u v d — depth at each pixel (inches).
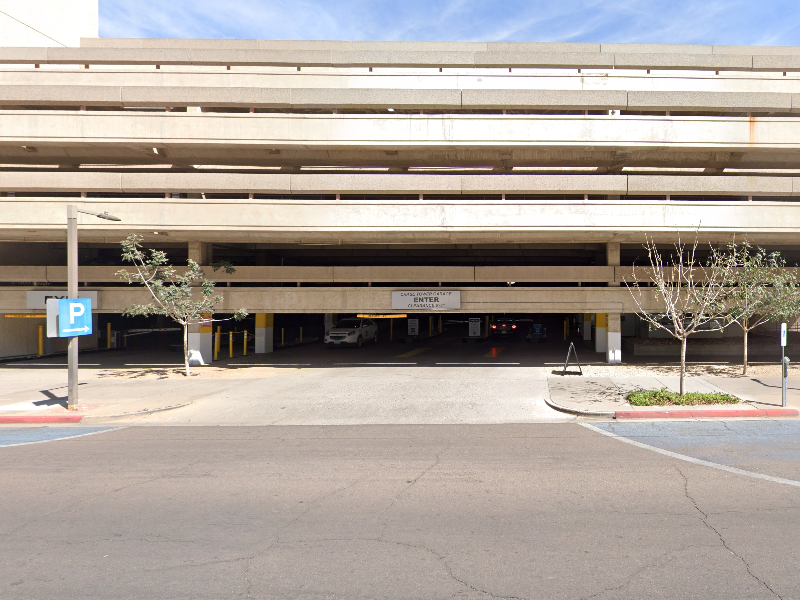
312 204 621.0
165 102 621.9
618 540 197.8
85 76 674.2
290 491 257.1
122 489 261.9
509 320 1279.5
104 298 748.6
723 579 168.4
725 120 599.2
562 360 796.0
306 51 729.0
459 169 722.2
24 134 606.5
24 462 310.7
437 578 171.6
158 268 673.0
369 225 618.2
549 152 645.9
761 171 691.4
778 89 687.7
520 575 172.7
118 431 394.6
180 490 259.9
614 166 701.3
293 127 616.4
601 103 613.6
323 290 753.6
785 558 182.1
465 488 258.2
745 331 618.2
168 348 1082.1
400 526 213.9
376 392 538.9
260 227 621.0
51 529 213.8
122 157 685.9
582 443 341.4
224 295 753.6
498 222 612.1
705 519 216.1
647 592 161.0
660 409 422.9
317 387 570.3
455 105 627.5
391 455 320.5
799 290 600.1
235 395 530.3
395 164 712.4
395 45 839.7
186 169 717.3
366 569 178.2
